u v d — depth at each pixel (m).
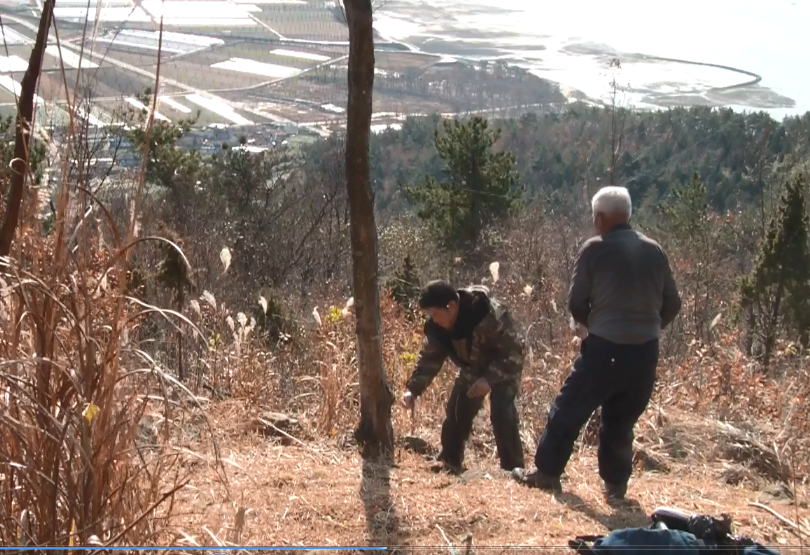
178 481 4.12
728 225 22.06
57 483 3.02
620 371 4.82
